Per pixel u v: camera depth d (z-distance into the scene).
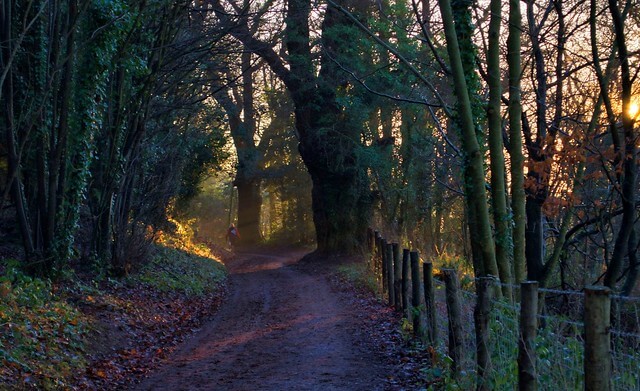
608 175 9.70
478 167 9.29
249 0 20.67
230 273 31.88
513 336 6.59
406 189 25.94
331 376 9.06
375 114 29.98
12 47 13.36
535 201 12.12
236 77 24.75
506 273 9.66
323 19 27.22
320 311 15.95
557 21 11.66
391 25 18.86
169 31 17.98
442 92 23.45
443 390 7.74
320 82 27.50
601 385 4.33
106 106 16.02
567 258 12.79
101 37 15.09
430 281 9.59
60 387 8.48
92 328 11.59
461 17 10.00
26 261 14.18
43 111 14.16
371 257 22.66
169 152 23.11
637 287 11.80
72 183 14.84
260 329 13.82
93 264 16.80
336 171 30.66
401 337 11.26
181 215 39.19
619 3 11.75
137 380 9.48
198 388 8.78
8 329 9.43
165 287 18.72
